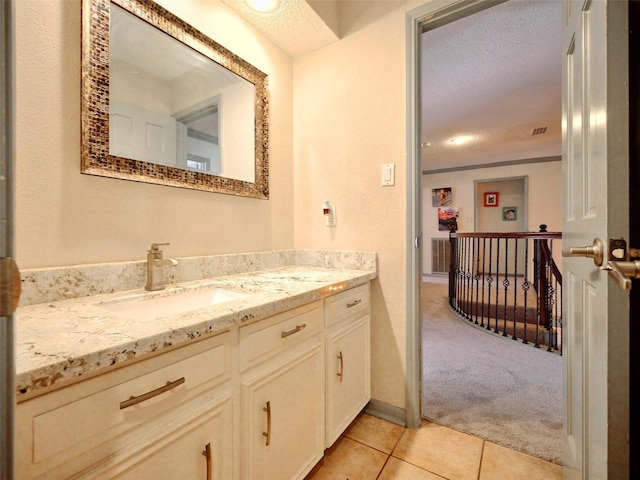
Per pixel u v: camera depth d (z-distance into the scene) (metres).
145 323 0.70
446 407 1.71
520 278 6.21
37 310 0.82
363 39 1.68
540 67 2.57
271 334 0.96
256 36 1.65
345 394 1.38
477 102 3.23
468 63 2.50
